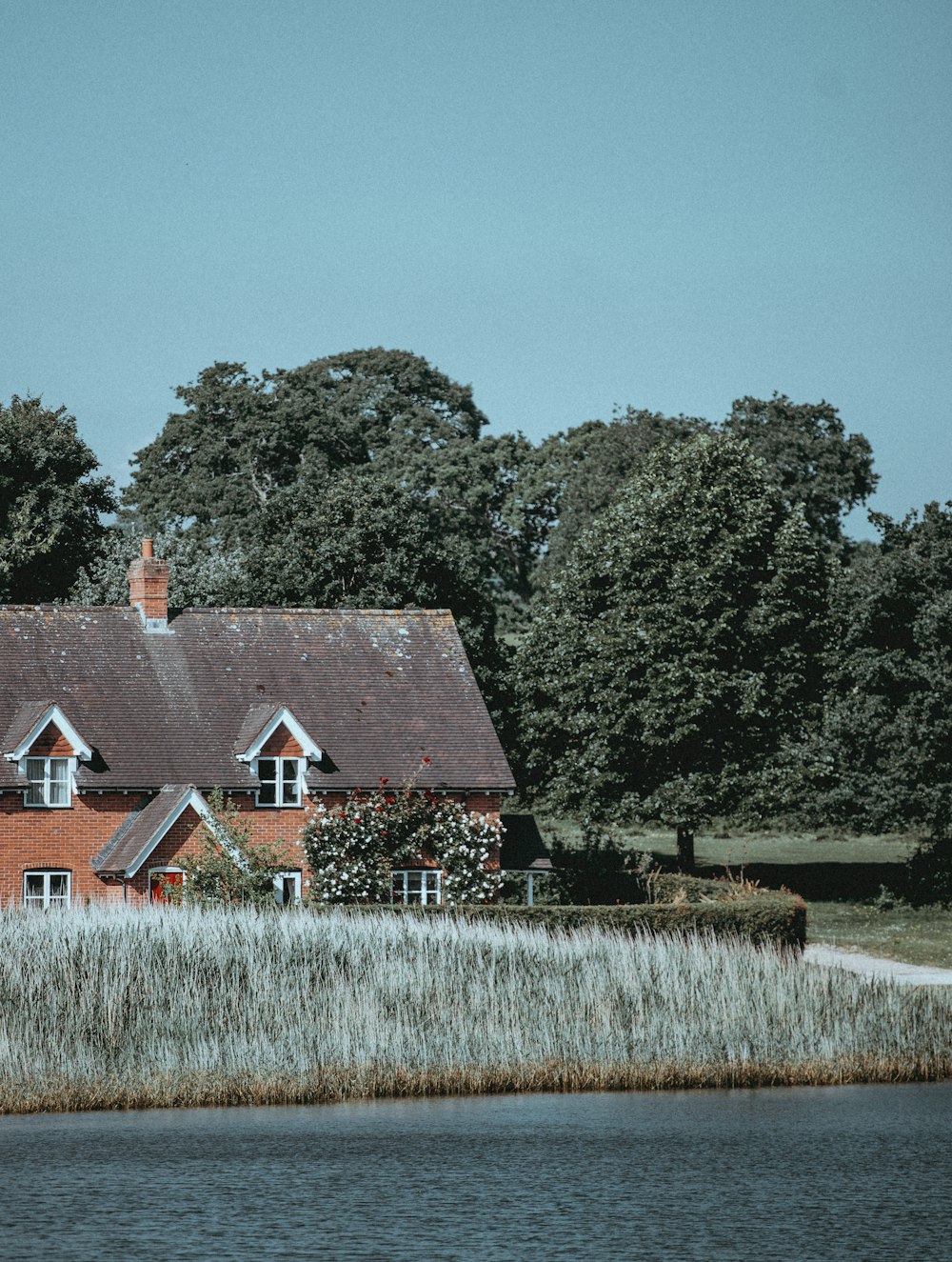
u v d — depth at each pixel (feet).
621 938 119.44
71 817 153.38
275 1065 98.22
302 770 157.89
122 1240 64.54
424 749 163.84
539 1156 81.05
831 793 190.80
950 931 175.94
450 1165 78.74
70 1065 96.73
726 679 187.83
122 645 166.30
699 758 191.42
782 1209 70.28
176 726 160.56
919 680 192.34
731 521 195.62
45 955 101.96
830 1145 84.28
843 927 178.91
